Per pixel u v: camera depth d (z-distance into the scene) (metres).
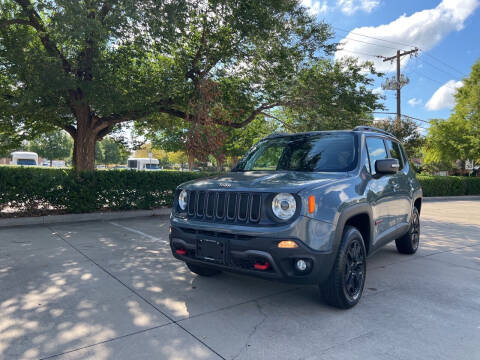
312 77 12.52
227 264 3.30
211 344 2.77
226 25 10.68
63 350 2.66
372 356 2.61
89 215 9.23
